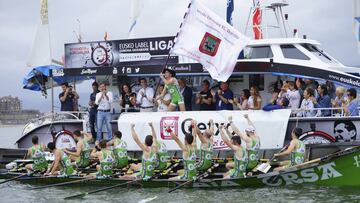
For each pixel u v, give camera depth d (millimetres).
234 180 15383
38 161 18438
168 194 15164
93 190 16578
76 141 18844
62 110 19766
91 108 18875
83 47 18688
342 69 16891
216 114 16312
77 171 18109
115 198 15133
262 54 17391
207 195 14758
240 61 16906
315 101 16141
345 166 14680
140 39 17953
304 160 15398
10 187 17859
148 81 19062
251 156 15578
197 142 16578
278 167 15773
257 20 19938
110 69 18000
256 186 15430
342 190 14547
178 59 17531
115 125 17625
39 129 19547
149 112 17188
